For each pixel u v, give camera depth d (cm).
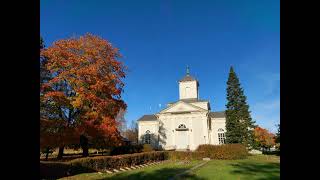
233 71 5556
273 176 1650
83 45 2891
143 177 1770
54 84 2734
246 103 5416
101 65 2920
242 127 5269
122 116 5841
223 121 6550
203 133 6019
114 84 2988
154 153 3619
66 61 2730
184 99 6669
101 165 2305
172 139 6119
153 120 6888
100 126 2748
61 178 1755
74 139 2600
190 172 2056
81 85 2723
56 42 2800
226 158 3900
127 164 2764
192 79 6700
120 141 2975
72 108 2677
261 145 5891
